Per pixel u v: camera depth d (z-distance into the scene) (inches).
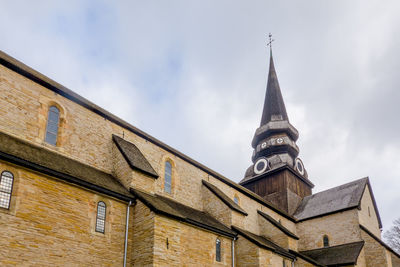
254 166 1958.7
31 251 567.8
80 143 831.1
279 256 1114.1
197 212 1056.8
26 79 761.6
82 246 646.5
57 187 641.6
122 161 858.1
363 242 1455.5
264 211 1469.0
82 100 871.1
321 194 1806.1
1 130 680.4
